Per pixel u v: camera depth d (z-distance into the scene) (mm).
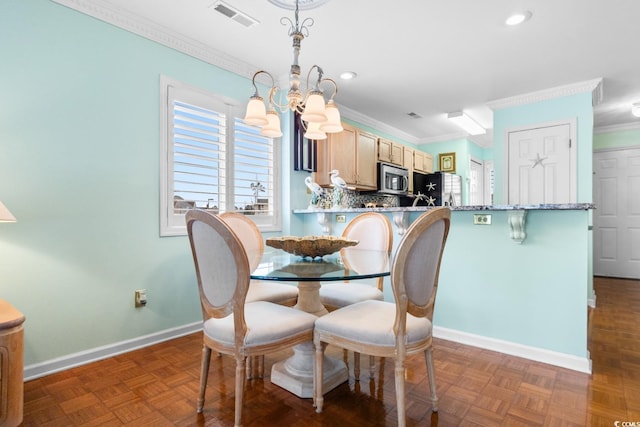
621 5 2264
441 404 1738
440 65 3188
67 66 2152
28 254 2010
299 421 1598
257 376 2047
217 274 1512
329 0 2199
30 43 2010
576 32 2605
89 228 2246
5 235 1935
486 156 6684
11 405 1451
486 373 2080
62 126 2131
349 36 2674
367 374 2076
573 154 3734
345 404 1743
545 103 3904
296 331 1626
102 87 2307
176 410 1688
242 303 1479
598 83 3533
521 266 2342
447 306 2646
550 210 2229
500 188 4199
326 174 3861
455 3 2252
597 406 1720
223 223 1429
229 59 3057
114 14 2334
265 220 3436
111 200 2346
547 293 2246
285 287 2400
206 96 2939
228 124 3115
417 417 1626
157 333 2590
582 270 2133
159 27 2549
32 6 2020
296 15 2133
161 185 2621
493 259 2447
